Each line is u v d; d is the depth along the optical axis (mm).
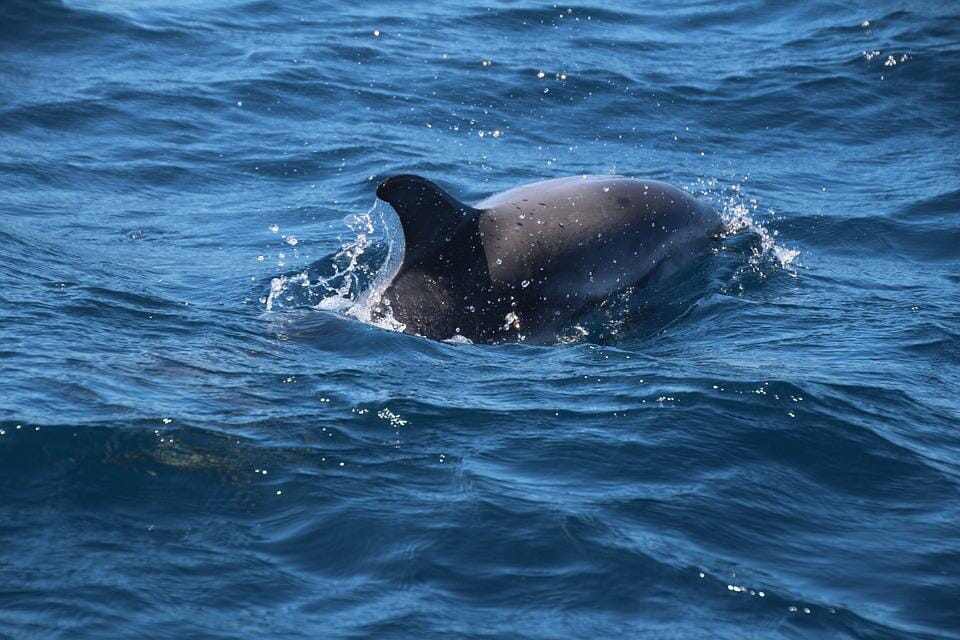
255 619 21219
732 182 54906
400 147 58438
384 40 73125
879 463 27844
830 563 23812
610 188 40844
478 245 37531
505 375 32281
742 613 21969
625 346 35719
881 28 76000
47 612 20922
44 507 24188
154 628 20766
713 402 30062
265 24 75188
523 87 66500
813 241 47156
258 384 30547
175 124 60031
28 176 52688
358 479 25891
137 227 47938
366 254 44031
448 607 21781
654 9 81562
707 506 25469
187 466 26000
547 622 21469
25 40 68875
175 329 34969
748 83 67938
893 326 37125
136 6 75750
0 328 33406
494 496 25359
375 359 32969
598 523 24500
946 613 22328
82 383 29641
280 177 54906
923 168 56781
